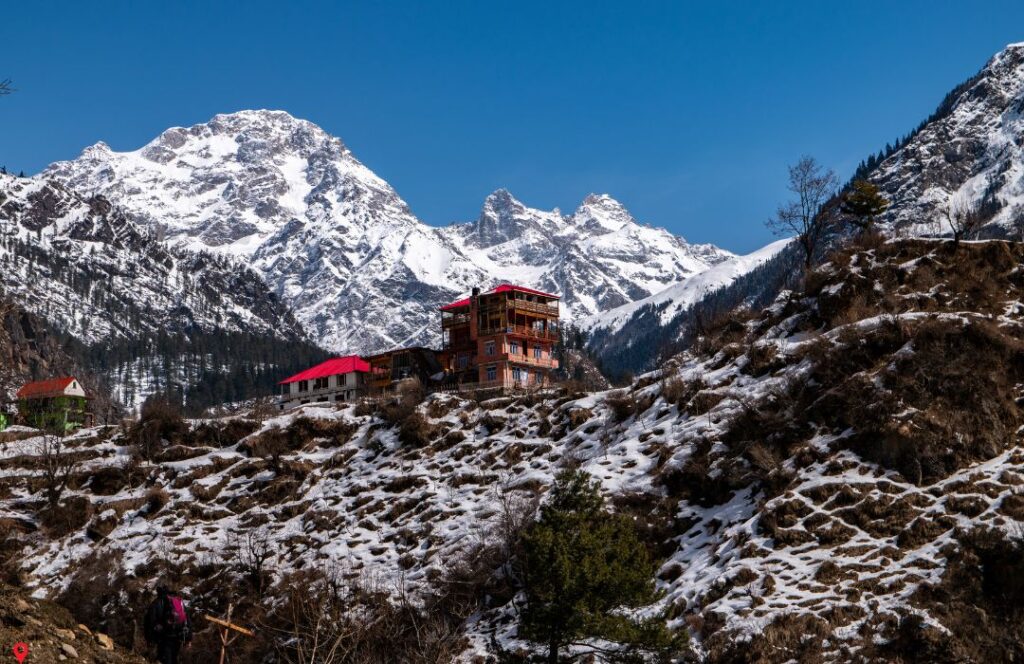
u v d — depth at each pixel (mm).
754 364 56844
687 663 34969
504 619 45125
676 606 39594
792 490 43969
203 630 51375
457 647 43406
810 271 63469
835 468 44312
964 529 38375
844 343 51750
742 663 34250
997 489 40594
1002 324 51219
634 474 53062
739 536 42656
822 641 34094
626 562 32906
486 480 60188
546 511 35500
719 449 50469
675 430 55062
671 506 48938
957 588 35156
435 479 62312
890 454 43812
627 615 37656
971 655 31766
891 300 56156
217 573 57281
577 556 32500
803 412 49250
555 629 32375
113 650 23516
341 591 51906
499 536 50781
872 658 32406
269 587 54812
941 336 48500
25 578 56844
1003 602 34156
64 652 21578
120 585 57031
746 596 38094
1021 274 57344
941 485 41906
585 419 62781
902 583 36406
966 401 45250
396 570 53438
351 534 58844
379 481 63812
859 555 39094
